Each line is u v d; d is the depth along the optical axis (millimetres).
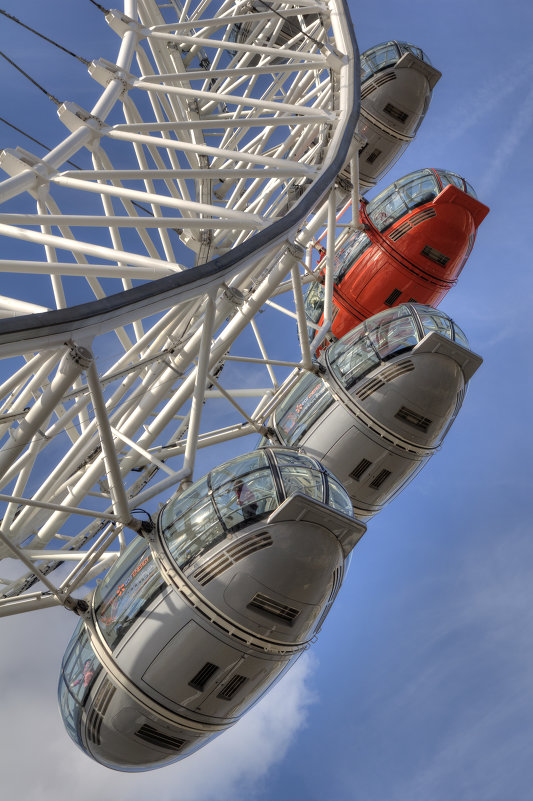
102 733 18672
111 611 18156
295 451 19391
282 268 20266
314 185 20453
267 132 29062
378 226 32188
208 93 23031
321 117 23266
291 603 17016
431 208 31141
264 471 18016
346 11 26500
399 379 23938
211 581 17000
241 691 17844
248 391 30875
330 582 17391
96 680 18156
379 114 35250
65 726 20312
